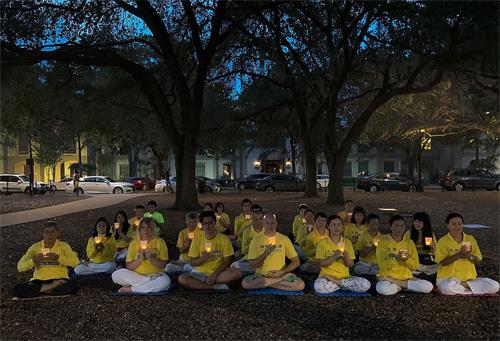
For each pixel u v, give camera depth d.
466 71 18.00
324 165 58.25
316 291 6.68
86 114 23.31
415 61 19.33
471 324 5.36
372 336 5.02
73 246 11.12
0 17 14.95
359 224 9.06
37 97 20.58
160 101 19.33
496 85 19.98
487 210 18.91
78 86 22.02
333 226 6.82
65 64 20.16
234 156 59.78
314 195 27.58
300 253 9.03
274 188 38.47
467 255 6.56
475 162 49.94
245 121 30.19
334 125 21.88
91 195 33.44
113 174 58.78
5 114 20.97
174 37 21.95
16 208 21.67
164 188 39.06
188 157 19.44
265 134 38.09
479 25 14.18
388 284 6.61
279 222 14.92
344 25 17.69
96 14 16.58
